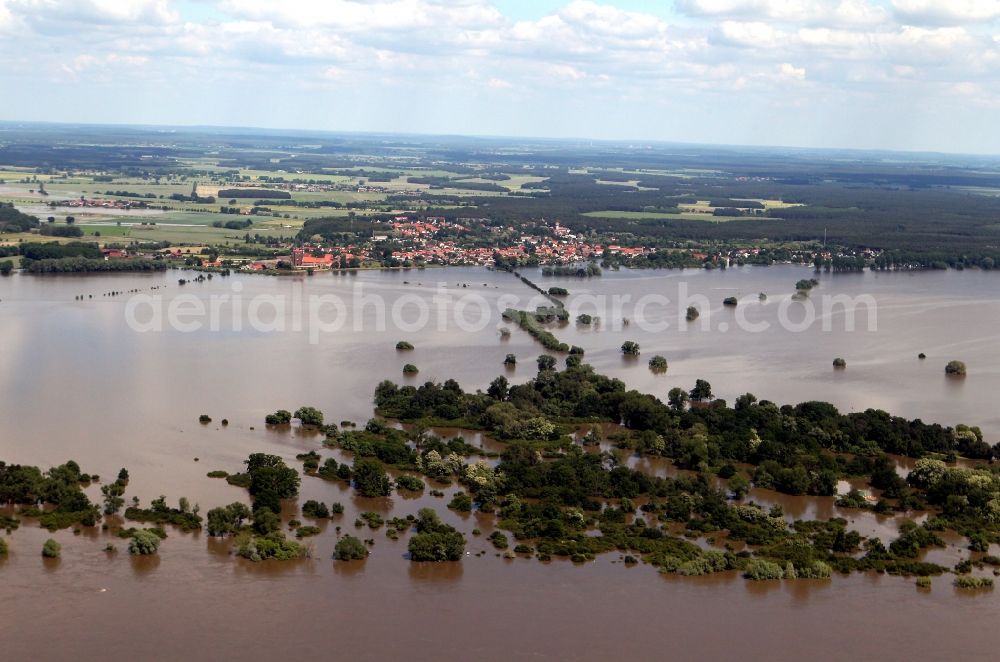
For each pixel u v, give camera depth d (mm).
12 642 186750
